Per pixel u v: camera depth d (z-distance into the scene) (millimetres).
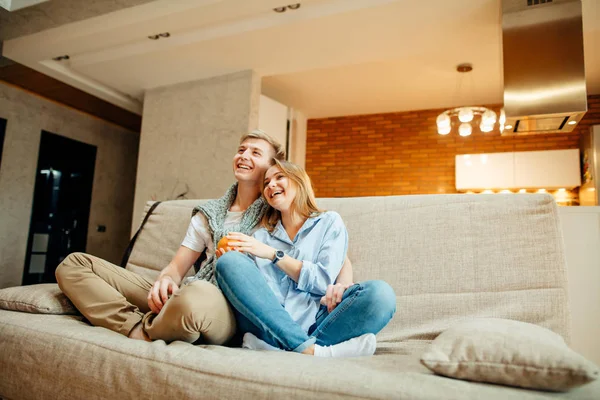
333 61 4012
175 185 4465
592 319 1865
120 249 6520
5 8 3715
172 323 1129
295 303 1307
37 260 5805
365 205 1635
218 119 4344
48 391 1145
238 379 924
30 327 1268
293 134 6254
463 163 5555
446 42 3578
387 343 1316
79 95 5375
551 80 2857
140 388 1014
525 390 834
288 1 3168
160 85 4730
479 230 1438
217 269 1186
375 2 3062
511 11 2975
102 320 1308
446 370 877
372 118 6301
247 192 1696
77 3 3588
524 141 5523
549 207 1413
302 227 1438
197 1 3250
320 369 908
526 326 1055
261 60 4043
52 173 6047
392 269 1468
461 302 1352
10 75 4789
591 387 847
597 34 3492
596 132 4641
